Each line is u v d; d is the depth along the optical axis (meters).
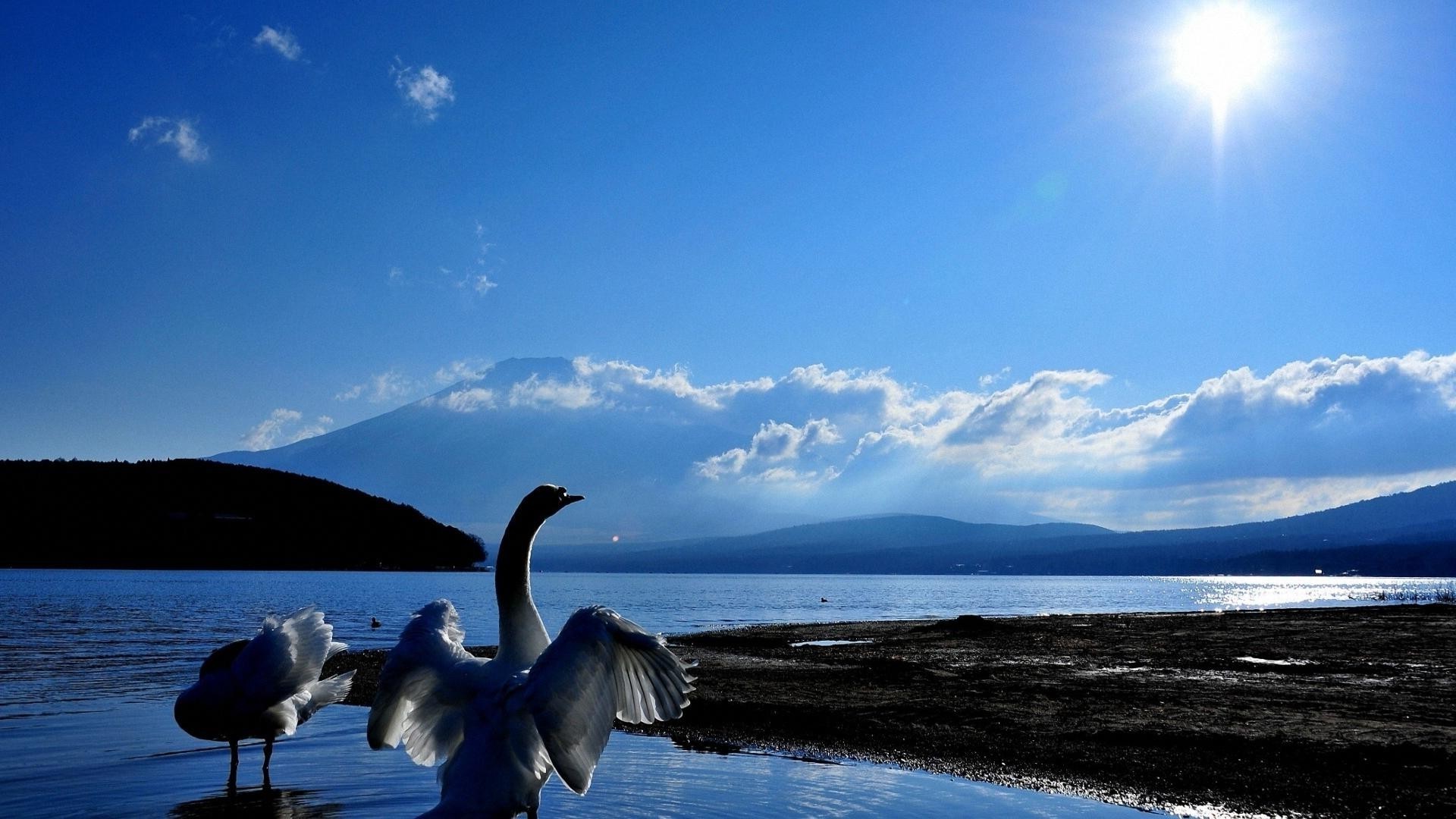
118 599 59.31
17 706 15.91
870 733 13.33
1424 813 9.45
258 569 178.25
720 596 92.88
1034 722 13.98
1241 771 10.98
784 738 13.12
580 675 5.36
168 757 11.59
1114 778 10.73
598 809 9.12
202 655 24.61
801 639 30.61
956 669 20.77
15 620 38.62
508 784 5.67
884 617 52.09
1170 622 36.44
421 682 6.07
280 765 11.12
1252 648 25.45
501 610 6.67
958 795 9.88
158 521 182.50
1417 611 42.97
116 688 18.25
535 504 6.79
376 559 198.12
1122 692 16.97
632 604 69.88
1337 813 9.45
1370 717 14.08
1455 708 15.03
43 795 9.77
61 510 176.88
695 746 12.60
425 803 9.45
